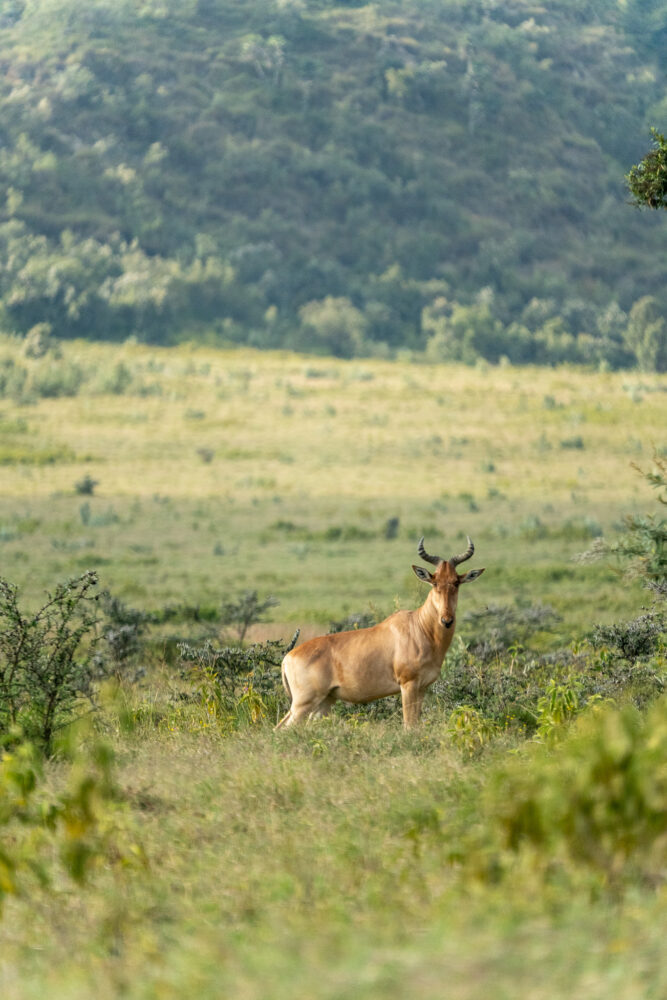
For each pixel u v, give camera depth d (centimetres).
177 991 686
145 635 3612
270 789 1244
